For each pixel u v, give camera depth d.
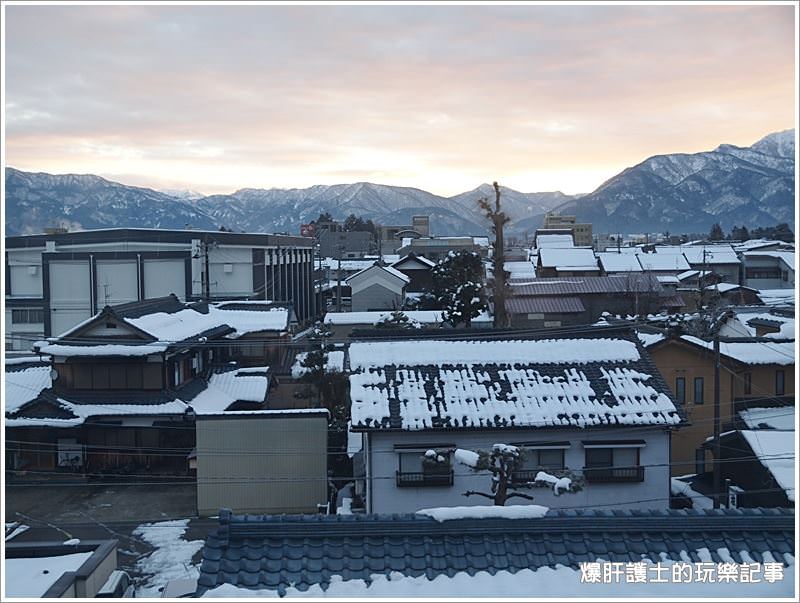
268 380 30.31
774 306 43.56
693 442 23.12
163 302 31.12
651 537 7.42
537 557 7.18
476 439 17.59
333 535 7.31
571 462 17.70
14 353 35.22
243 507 21.09
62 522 20.56
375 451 17.59
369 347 20.12
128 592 13.43
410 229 104.69
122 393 24.84
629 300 44.47
